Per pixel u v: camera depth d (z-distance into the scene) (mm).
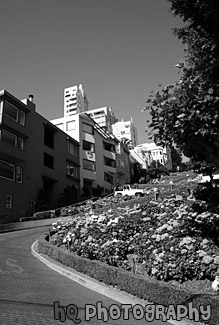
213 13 7789
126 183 59406
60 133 42344
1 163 30125
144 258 11086
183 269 9008
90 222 16406
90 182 48938
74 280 11320
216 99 7469
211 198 13211
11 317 7008
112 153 57562
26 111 34688
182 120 7484
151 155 110688
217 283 7789
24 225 27656
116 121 156250
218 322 6441
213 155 8164
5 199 29625
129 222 14305
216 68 8078
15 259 14328
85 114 50188
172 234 11352
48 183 38875
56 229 19281
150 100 8047
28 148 34281
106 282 10258
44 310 7672
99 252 12016
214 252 9406
